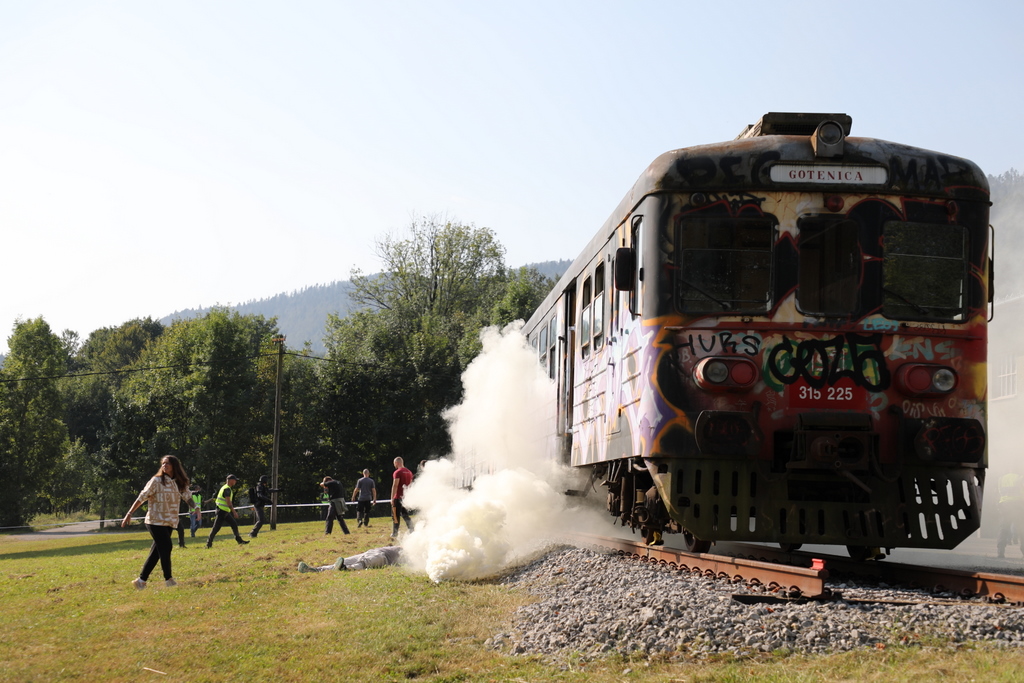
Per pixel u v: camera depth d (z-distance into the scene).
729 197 8.14
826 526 7.67
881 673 4.61
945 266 8.09
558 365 13.47
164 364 57.19
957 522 7.79
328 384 52.97
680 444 7.92
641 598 6.52
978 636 5.30
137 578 11.40
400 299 56.22
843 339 7.93
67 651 7.13
